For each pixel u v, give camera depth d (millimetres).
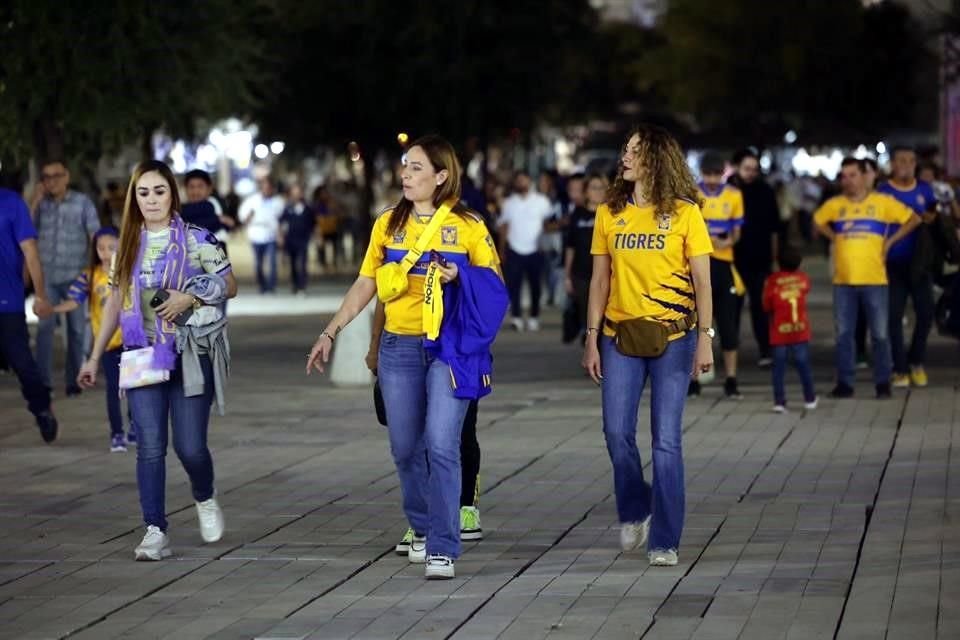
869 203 28859
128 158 58344
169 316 16516
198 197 27547
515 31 71375
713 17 99312
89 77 39750
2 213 24234
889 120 101688
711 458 22719
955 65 52906
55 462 23172
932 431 25141
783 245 27078
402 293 15758
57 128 41250
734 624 14000
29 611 14805
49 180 29641
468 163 66375
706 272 16062
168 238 16734
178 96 41719
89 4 39969
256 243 60344
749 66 99250
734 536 17562
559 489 20516
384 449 24000
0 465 22938
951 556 16438
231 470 22250
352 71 70312
